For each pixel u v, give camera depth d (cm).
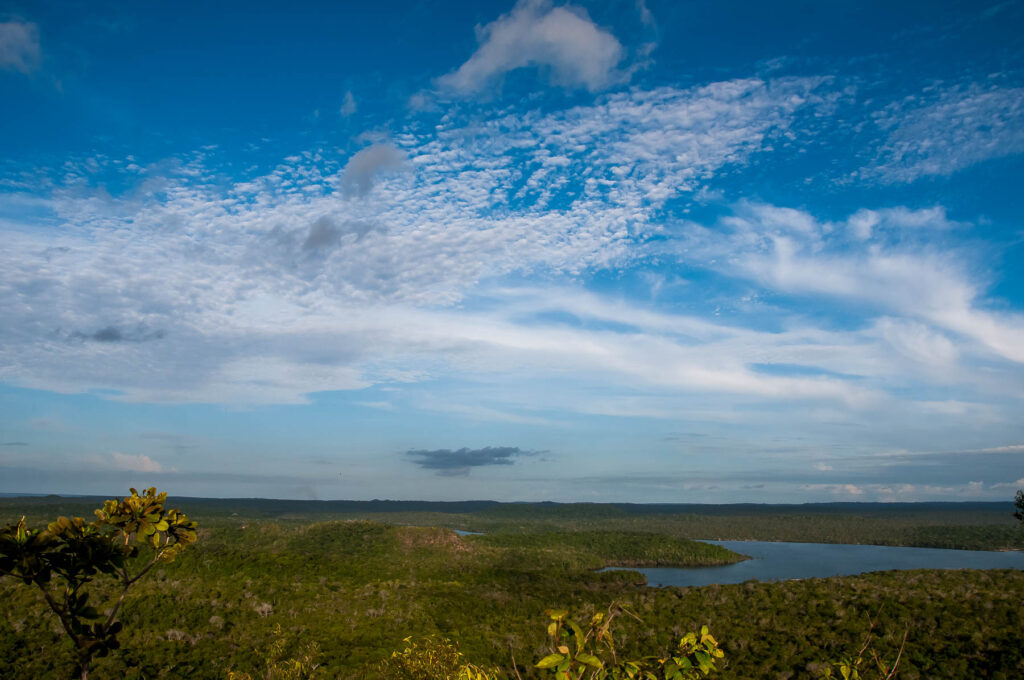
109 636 335
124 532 355
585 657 338
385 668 1201
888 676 499
